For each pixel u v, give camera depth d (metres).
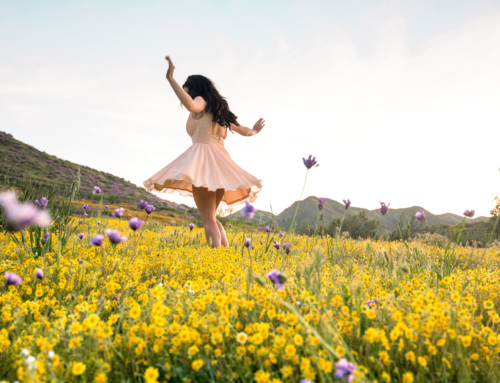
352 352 1.49
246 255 4.11
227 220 6.71
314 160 2.64
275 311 1.86
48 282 2.64
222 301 1.73
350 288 2.25
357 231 11.35
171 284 2.37
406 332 1.48
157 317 1.58
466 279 2.95
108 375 1.44
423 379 1.39
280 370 1.36
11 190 4.84
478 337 1.65
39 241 3.56
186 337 1.48
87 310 1.88
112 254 3.72
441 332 1.60
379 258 4.25
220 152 4.91
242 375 1.42
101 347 1.49
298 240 5.54
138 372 1.46
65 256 3.60
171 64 4.05
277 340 1.47
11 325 1.78
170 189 5.14
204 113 4.81
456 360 1.50
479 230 9.91
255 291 1.97
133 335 1.58
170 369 1.46
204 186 4.42
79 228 5.61
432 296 1.85
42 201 3.88
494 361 1.54
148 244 4.86
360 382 1.14
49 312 2.15
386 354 1.39
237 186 4.55
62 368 1.37
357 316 1.74
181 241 5.77
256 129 5.44
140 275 2.89
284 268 2.94
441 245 7.10
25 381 1.23
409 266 3.40
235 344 1.60
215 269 3.12
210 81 4.85
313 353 1.36
